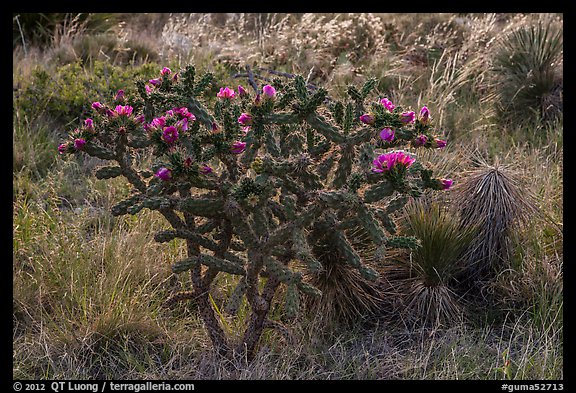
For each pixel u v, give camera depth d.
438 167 4.72
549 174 4.95
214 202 3.12
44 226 4.27
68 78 6.43
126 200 3.26
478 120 6.13
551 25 7.11
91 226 4.63
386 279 4.05
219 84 6.36
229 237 3.35
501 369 3.36
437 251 3.90
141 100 3.48
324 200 3.00
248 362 3.45
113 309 3.64
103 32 9.12
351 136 3.13
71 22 8.66
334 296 3.84
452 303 3.91
